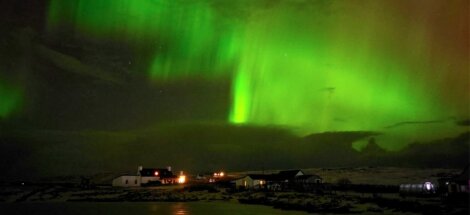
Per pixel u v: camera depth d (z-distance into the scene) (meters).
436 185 61.09
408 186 64.06
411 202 48.03
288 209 51.03
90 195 90.06
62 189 110.06
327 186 86.25
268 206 57.38
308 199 62.69
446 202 46.41
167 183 126.62
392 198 56.09
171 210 52.66
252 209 52.44
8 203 73.62
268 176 108.88
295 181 102.50
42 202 75.62
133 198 80.31
